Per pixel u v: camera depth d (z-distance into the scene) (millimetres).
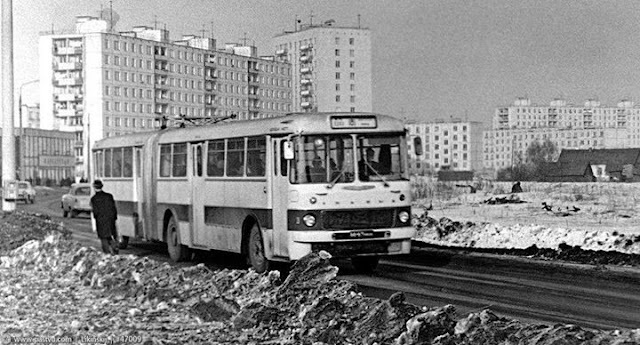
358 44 138000
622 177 110062
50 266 19031
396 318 9820
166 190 22828
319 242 16797
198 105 127625
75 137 130500
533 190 55312
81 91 129625
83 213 49688
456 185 61062
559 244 20250
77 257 18547
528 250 20688
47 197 87000
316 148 17062
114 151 26484
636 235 20453
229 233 19469
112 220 20453
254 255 18422
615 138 178625
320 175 17031
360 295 11477
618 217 32156
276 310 11305
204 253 24094
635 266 17953
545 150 172500
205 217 20672
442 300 13961
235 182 19141
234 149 19250
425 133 190250
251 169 18453
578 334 8117
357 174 17203
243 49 137375
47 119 131125
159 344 9977
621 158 113250
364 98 138750
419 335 9039
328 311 10852
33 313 12859
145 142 24172
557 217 32875
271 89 138125
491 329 8727
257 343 10055
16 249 21734
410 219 17562
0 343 10273
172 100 124812
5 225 25203
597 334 8180
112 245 20766
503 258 20156
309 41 137750
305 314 10875
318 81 136500
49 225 26453
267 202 17766
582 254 19328
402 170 17609
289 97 141250
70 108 130000
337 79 136875
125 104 120188
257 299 12891
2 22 28641
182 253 22234
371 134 17391
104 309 13148
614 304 13242
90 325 11625
